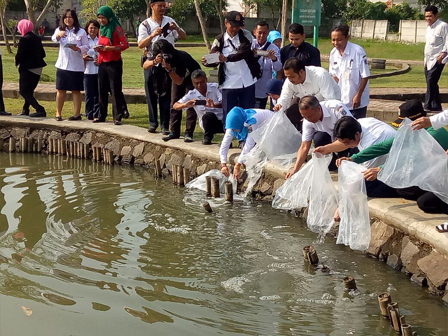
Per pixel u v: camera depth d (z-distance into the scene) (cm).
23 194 776
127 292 509
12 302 488
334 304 495
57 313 473
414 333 445
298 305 493
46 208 719
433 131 559
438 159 535
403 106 582
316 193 637
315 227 646
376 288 522
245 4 3916
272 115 755
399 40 3462
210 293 512
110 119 1090
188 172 823
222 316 473
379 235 583
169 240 625
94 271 548
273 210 725
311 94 709
